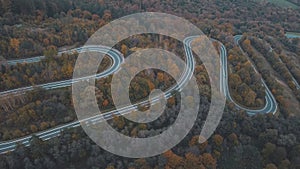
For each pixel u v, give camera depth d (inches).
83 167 6363.2
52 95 7470.5
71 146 6333.7
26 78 7849.4
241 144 7288.4
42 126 6825.8
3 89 7598.4
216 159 6983.3
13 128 6747.1
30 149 6190.9
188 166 6358.3
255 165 7076.8
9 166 5925.2
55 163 6230.3
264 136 7377.0
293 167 6939.0
